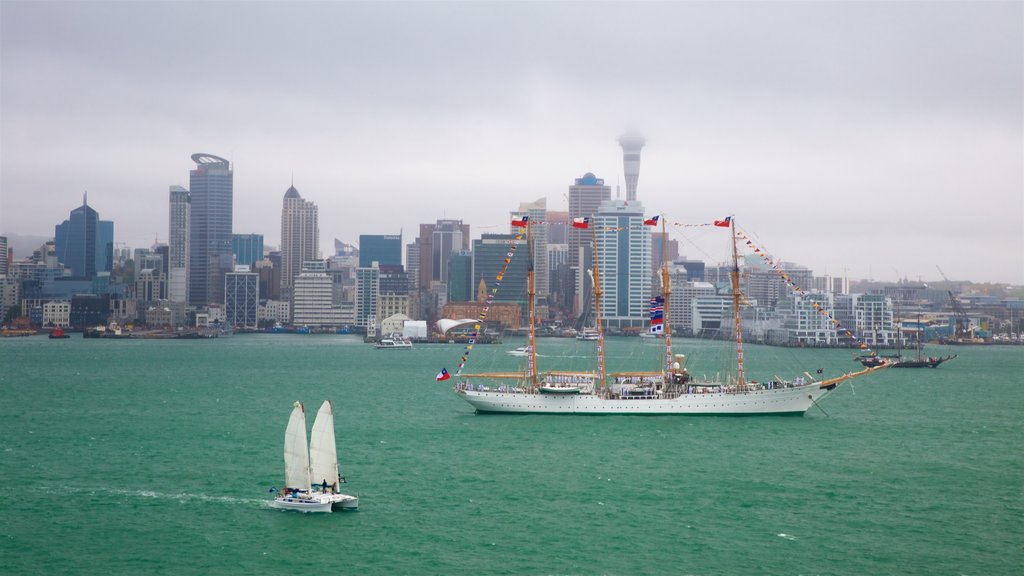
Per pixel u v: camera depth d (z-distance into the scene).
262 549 122.69
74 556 120.44
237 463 173.00
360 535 128.25
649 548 124.12
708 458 177.75
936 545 126.00
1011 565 118.94
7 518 135.50
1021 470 169.75
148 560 119.06
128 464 171.75
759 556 121.50
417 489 152.88
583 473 164.88
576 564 118.31
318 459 141.25
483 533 129.62
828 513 140.38
